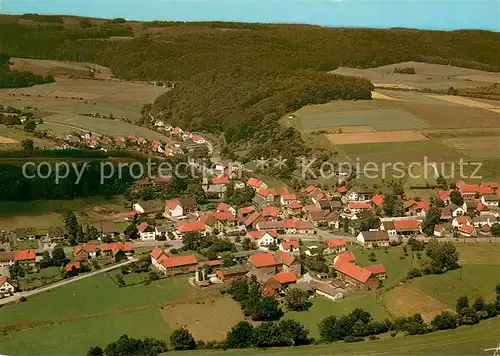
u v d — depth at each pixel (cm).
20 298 14125
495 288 14200
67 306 13762
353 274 14750
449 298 13900
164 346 11881
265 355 11556
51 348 11906
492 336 12144
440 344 11862
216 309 13550
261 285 14500
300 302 13525
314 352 11625
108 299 14100
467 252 16538
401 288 14450
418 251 16788
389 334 12400
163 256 15912
